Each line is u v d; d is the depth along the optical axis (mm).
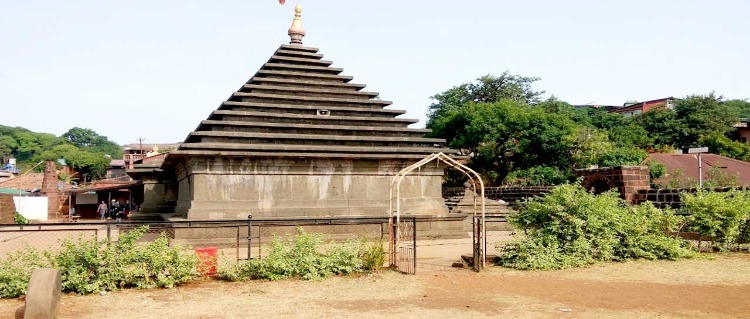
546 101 64250
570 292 11320
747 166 45312
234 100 24125
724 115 65062
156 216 28031
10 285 10656
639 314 9438
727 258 15727
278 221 18328
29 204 50312
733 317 9164
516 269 14211
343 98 25016
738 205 16766
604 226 15508
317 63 26297
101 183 61188
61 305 10070
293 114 23312
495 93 59562
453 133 44344
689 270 13766
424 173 23062
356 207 21922
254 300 10672
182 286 11953
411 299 10766
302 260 13062
